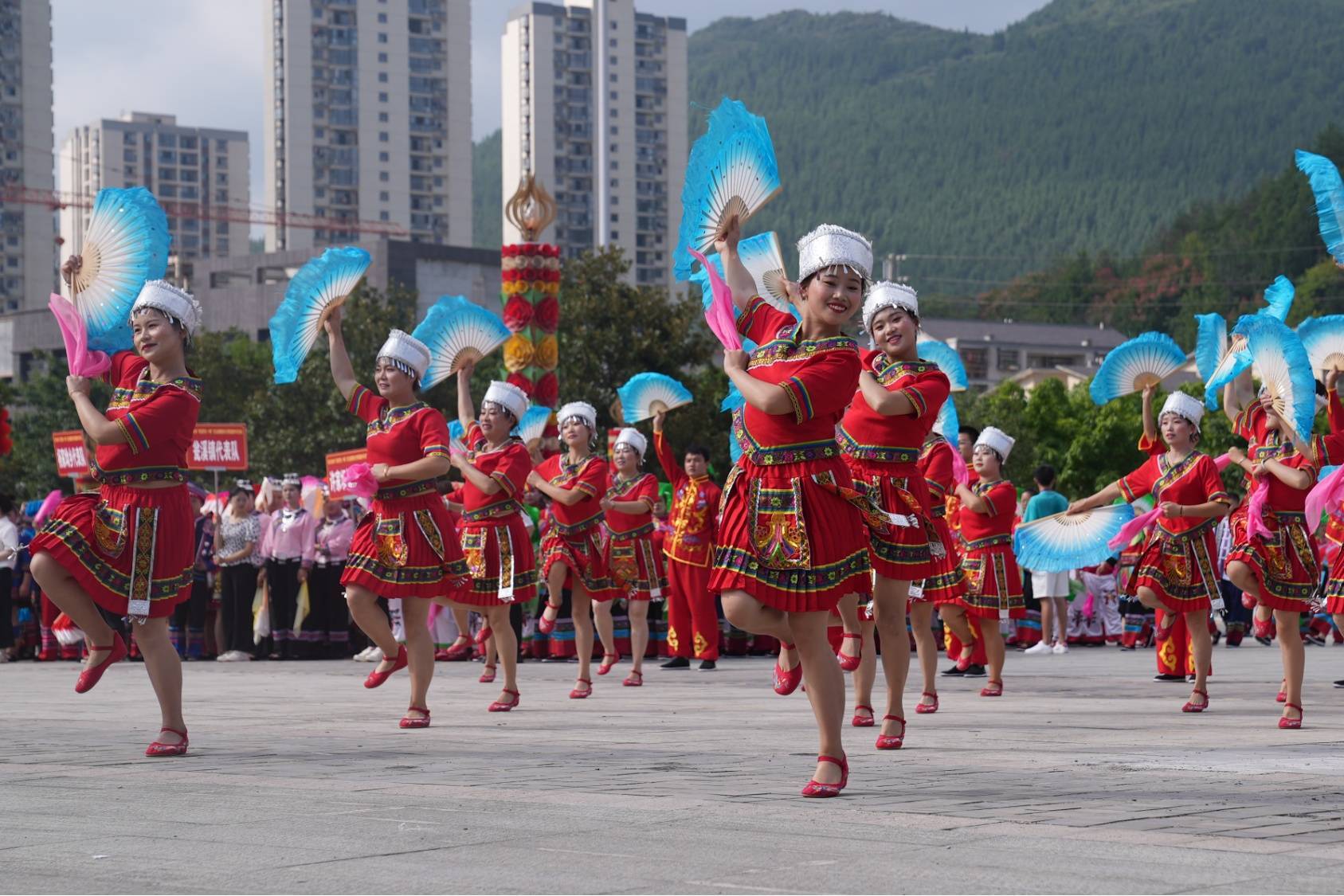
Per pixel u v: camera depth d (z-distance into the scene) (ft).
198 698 32.32
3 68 379.96
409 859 11.60
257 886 10.68
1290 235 352.69
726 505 16.16
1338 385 28.68
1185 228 428.15
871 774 16.97
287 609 52.06
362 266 25.43
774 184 17.51
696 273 18.03
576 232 457.68
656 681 38.58
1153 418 31.63
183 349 20.68
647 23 460.55
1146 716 26.66
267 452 122.01
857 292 16.22
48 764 18.52
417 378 25.49
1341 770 17.31
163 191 536.42
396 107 435.94
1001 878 10.73
